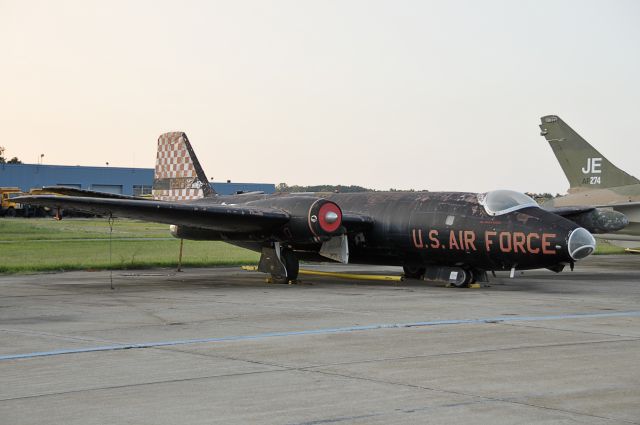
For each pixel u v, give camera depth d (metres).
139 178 100.25
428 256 20.64
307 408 7.44
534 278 24.17
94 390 8.20
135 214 20.25
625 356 9.95
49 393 8.07
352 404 7.58
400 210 21.02
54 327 12.75
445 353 10.19
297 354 10.16
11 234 47.00
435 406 7.49
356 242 21.89
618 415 7.18
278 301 16.69
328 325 12.84
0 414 7.27
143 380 8.66
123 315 14.31
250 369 9.22
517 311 14.81
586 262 33.22
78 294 18.42
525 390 8.11
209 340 11.34
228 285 21.06
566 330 12.23
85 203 19.17
